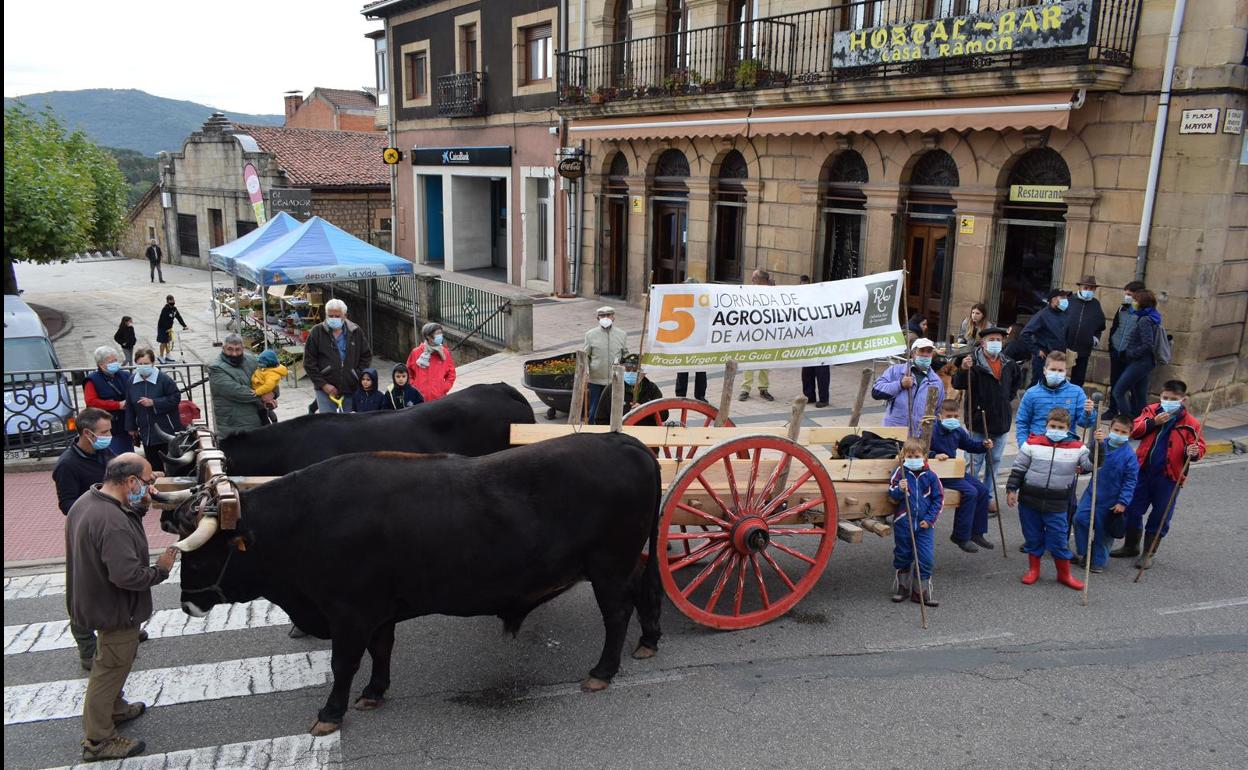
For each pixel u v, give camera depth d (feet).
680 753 17.37
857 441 25.63
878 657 21.09
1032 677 20.15
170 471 19.89
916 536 23.25
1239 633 22.30
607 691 19.62
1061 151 42.68
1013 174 45.57
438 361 35.88
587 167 73.10
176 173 134.21
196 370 59.31
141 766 16.96
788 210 56.44
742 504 22.44
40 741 17.84
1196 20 37.81
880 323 25.85
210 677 20.36
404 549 17.54
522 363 54.60
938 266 49.88
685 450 28.55
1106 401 41.88
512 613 19.22
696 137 61.26
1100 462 27.96
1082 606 23.81
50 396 38.86
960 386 30.76
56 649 21.75
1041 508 24.70
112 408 30.35
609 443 19.29
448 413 24.04
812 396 44.34
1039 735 17.92
